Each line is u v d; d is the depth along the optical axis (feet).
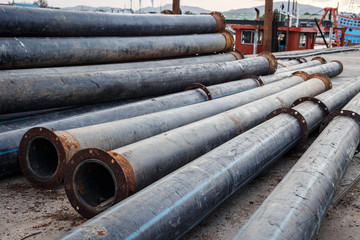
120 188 9.88
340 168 12.56
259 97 22.40
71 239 7.08
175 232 8.87
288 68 37.27
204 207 9.91
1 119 16.48
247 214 12.14
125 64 23.71
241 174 11.64
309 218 9.05
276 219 8.54
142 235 7.88
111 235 7.44
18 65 18.75
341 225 11.41
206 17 31.32
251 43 89.66
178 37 27.78
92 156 10.20
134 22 24.56
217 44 31.40
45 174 13.48
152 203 8.68
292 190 10.00
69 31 21.17
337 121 16.88
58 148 12.21
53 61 20.15
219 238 10.71
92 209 10.41
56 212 12.08
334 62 42.70
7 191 13.66
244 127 16.66
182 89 23.21
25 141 12.99
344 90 24.54
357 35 154.20
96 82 18.10
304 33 93.50
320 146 13.61
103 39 22.67
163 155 11.79
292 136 15.89
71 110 18.57
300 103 19.93
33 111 17.69
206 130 14.42
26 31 19.27
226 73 26.09
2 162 13.93
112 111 17.02
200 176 10.30
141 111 17.87
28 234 10.69
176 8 46.98
